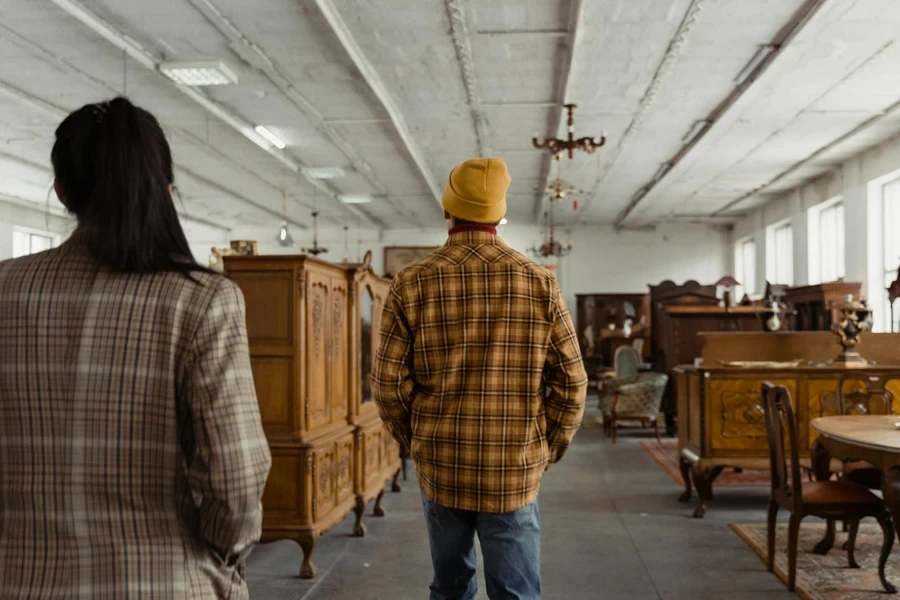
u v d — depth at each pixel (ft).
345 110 29.50
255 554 14.03
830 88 26.45
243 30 21.44
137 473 3.67
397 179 43.88
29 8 19.70
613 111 29.55
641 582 12.42
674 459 24.82
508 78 25.81
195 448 3.78
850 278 38.14
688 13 20.18
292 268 12.71
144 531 3.66
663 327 34.40
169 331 3.74
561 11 20.45
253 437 3.81
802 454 17.13
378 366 6.78
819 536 14.97
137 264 3.79
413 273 6.75
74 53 23.06
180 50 22.99
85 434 3.66
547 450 6.86
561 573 12.97
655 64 24.17
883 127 31.65
